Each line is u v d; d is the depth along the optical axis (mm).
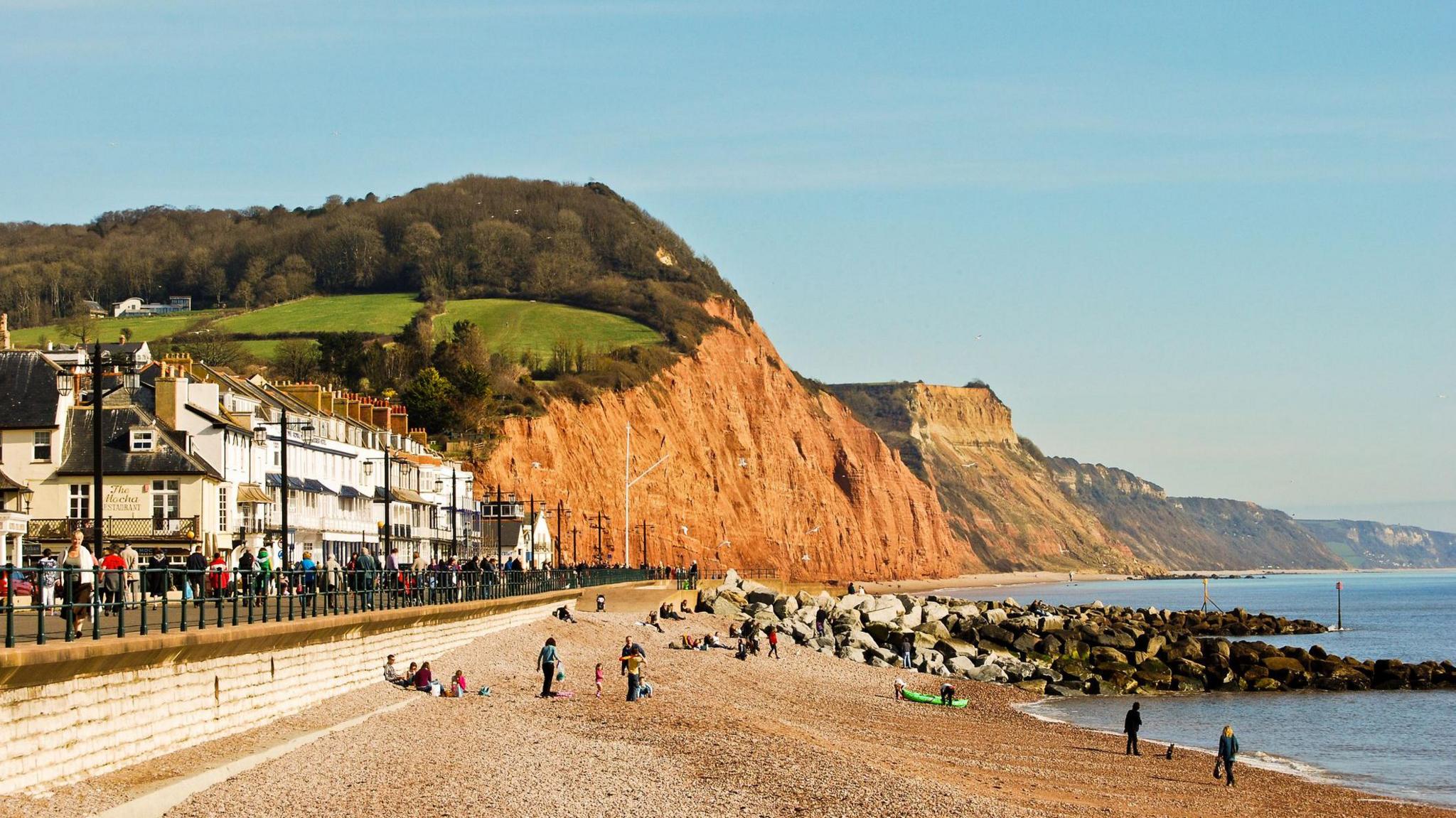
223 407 79438
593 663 66812
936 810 37000
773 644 85125
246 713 37562
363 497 99438
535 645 69250
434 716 45062
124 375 75312
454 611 59500
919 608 115000
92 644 27750
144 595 31031
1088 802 44406
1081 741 61156
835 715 63000
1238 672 90562
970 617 116062
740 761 41469
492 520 134500
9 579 26031
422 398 160500
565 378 187375
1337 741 65562
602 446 179125
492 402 166250
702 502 197625
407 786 33531
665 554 183125
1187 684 87375
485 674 57719
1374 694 86688
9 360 70812
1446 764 58688
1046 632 106625
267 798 30625
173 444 71688
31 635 29938
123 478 69812
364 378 178750
